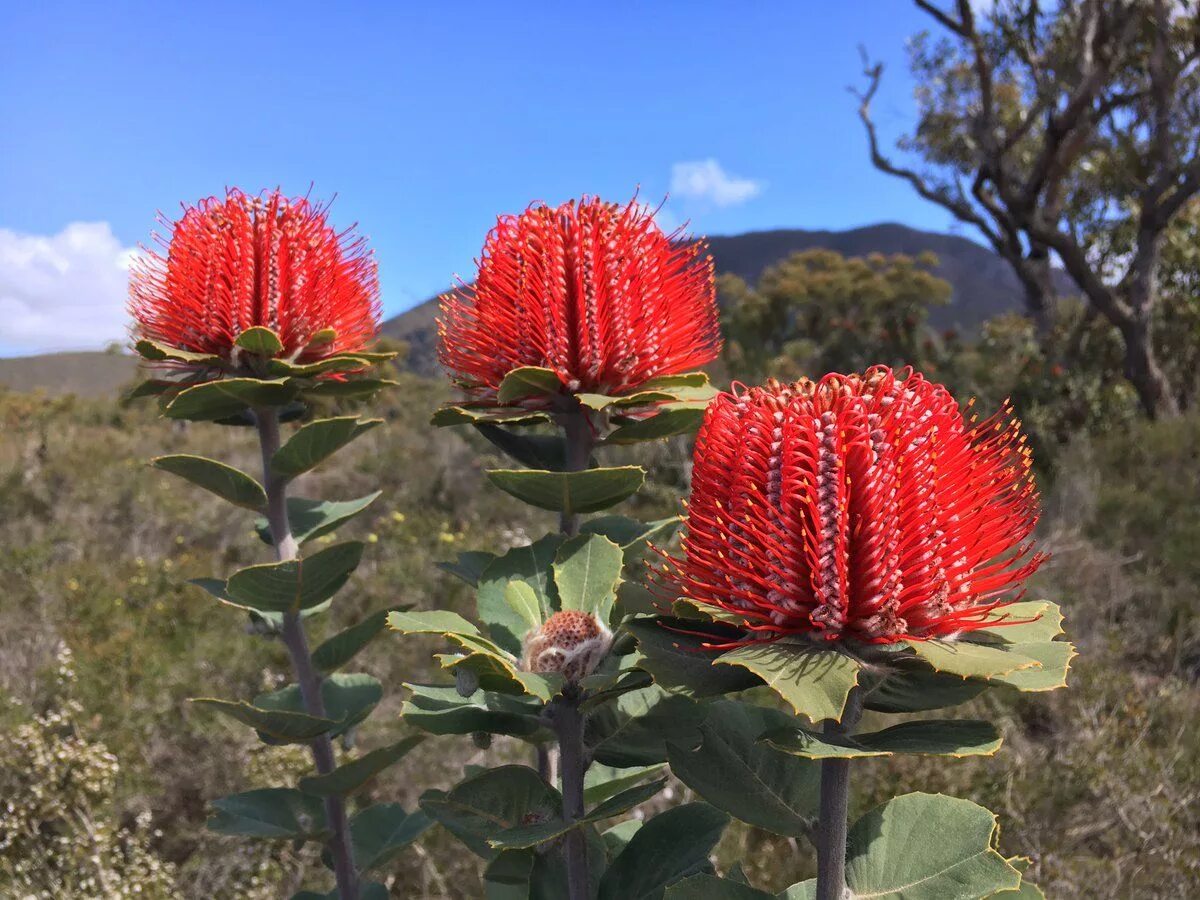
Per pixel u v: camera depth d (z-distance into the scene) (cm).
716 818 215
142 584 851
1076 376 1485
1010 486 166
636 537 242
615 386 243
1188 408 1648
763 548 157
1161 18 1653
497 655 170
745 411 167
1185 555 825
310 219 298
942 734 148
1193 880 387
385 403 1745
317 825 329
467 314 250
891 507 153
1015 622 155
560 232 241
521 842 174
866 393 165
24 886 450
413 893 469
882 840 177
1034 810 442
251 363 285
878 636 153
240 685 653
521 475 219
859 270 2188
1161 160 1628
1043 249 2008
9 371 5500
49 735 532
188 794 560
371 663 659
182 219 289
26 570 884
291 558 309
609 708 213
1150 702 559
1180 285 1858
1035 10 1856
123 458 1447
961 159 2108
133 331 290
